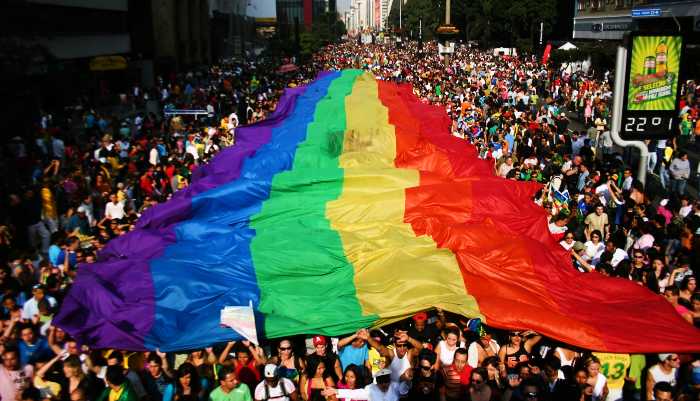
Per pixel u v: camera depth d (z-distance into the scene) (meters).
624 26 60.12
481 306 9.94
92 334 9.91
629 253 13.83
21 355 9.50
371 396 8.39
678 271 11.98
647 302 10.66
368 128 19.23
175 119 28.25
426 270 10.90
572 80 47.91
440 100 34.88
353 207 13.86
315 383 8.76
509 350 9.34
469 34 99.00
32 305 10.65
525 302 10.35
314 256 11.55
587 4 70.31
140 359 9.62
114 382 8.05
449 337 9.23
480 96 35.31
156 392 8.77
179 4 59.75
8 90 22.28
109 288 10.73
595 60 54.09
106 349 9.83
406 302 10.20
